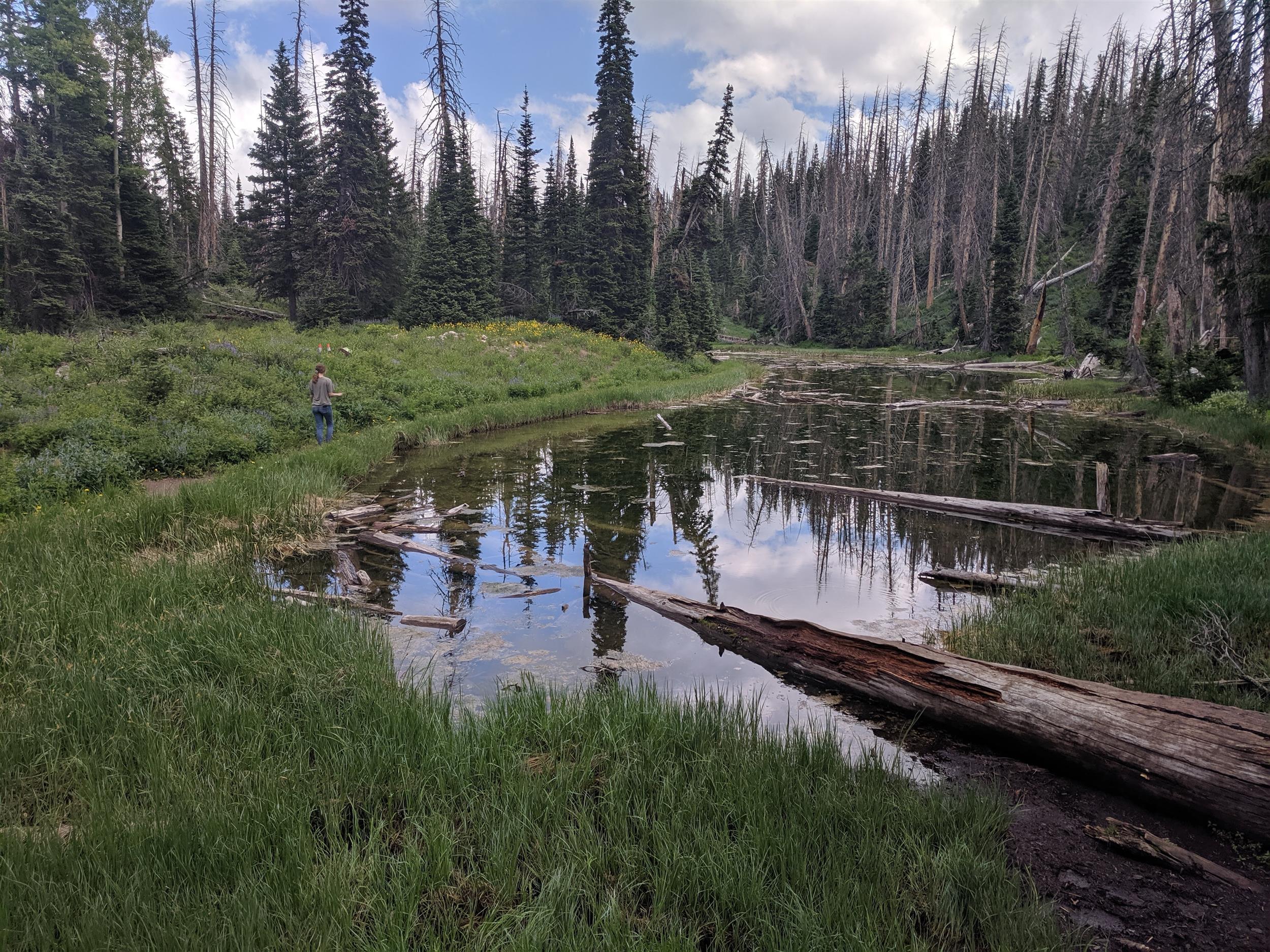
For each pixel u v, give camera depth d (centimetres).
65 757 391
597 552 915
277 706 451
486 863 323
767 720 488
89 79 3177
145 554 769
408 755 405
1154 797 378
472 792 379
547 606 721
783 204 7419
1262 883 323
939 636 628
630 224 4084
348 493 1173
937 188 6159
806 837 341
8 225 2928
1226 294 1866
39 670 476
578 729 438
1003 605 664
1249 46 1694
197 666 496
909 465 1484
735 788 378
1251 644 525
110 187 3175
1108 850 348
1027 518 1033
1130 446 1661
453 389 2134
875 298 6053
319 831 348
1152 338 2489
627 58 4069
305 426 1550
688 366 3578
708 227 4994
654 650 615
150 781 366
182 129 4291
